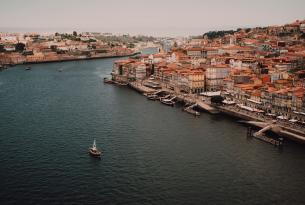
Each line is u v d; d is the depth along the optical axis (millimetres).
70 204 145000
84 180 165000
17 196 151000
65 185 160250
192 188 158000
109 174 170875
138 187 158500
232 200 148750
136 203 145750
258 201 148250
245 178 167375
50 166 180250
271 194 153625
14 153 198125
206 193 153875
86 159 189000
